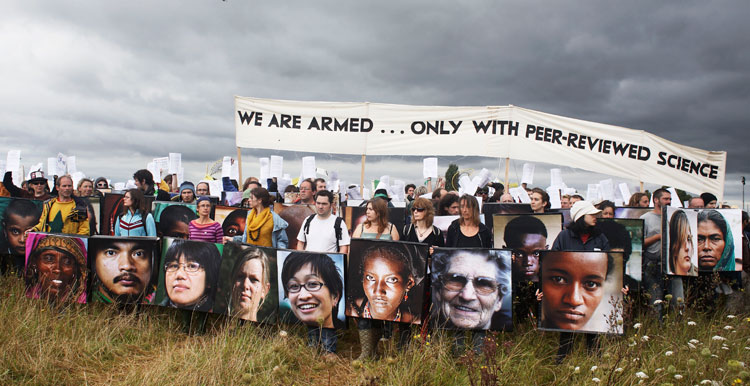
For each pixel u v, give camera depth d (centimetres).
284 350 586
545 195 827
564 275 578
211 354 551
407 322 576
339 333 692
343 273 595
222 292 641
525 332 661
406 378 503
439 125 1236
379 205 632
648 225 744
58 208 820
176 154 1236
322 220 680
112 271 670
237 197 1016
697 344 575
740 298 745
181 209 872
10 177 983
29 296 684
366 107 1241
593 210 604
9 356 530
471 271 580
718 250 710
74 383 517
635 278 689
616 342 563
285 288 612
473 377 499
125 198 746
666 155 1248
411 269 578
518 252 737
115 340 618
